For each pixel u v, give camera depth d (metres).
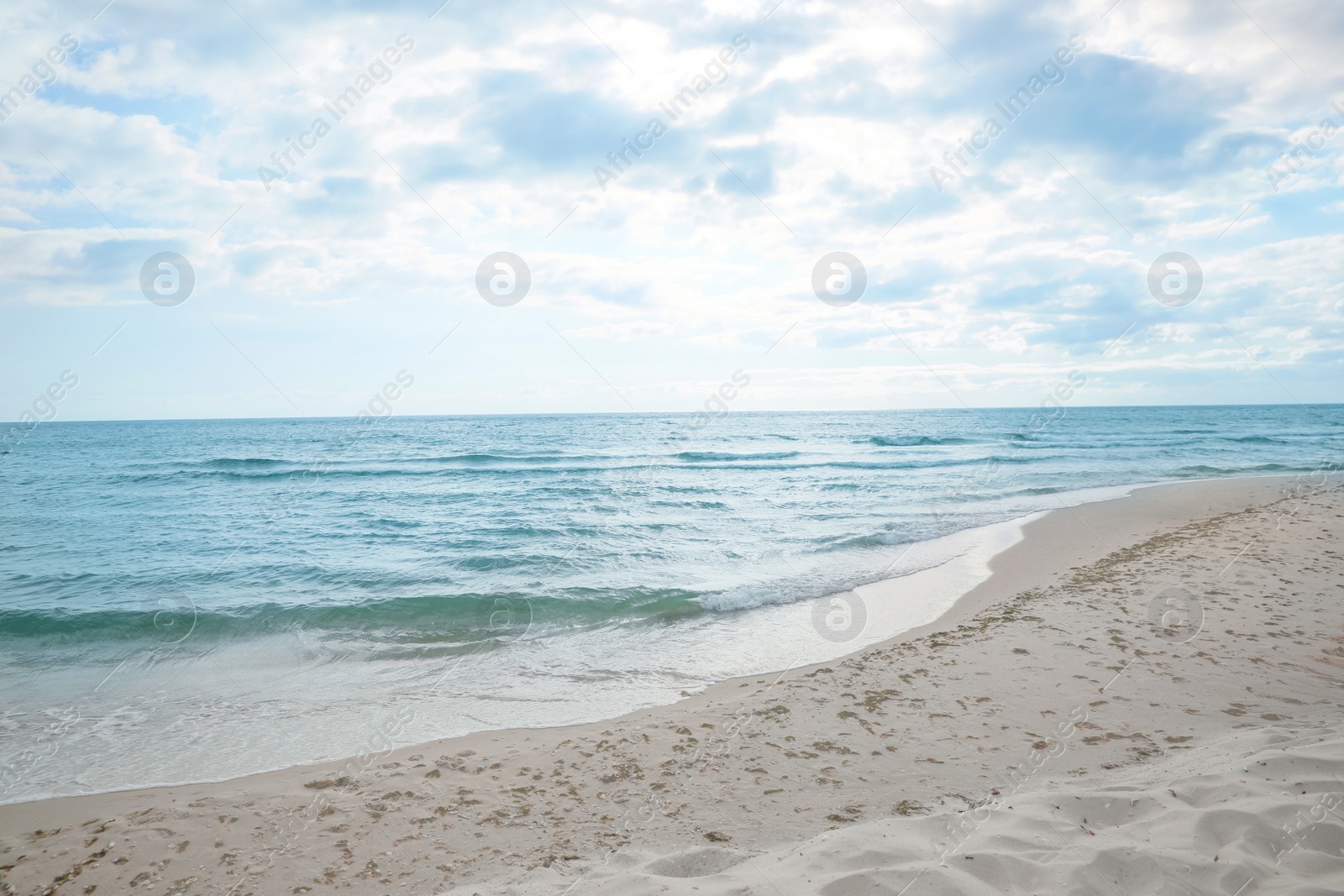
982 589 10.88
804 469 31.56
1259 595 9.05
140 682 7.97
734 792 4.88
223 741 6.37
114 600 11.58
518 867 4.07
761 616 10.05
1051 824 3.83
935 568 12.48
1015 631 8.30
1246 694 5.99
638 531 17.19
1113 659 7.09
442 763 5.63
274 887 4.02
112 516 20.98
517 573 13.12
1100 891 3.18
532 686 7.68
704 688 7.45
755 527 17.42
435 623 10.09
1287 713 5.55
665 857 3.97
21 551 16.20
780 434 57.88
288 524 19.55
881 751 5.40
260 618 10.38
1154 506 18.27
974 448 41.50
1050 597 9.87
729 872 3.74
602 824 4.55
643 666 8.23
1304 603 8.66
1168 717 5.61
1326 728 5.06
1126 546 13.27
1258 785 4.00
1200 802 3.91
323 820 4.77
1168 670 6.68
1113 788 4.31
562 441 53.41
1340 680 6.27
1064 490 22.34
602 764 5.48
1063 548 13.56
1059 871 3.34
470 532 17.75
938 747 5.40
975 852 3.57
